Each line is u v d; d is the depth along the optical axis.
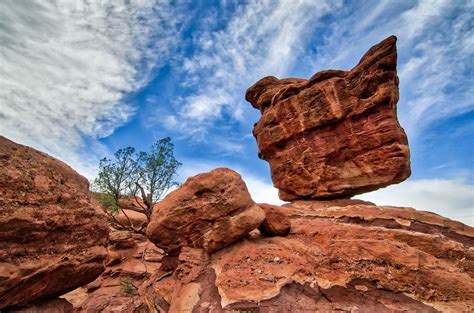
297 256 9.10
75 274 7.11
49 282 6.52
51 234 6.64
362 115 13.45
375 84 13.00
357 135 13.44
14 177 6.04
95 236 8.04
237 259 9.08
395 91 13.32
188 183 11.04
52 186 6.98
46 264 6.25
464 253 8.31
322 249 9.51
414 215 10.23
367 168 12.97
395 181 12.36
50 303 7.06
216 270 8.83
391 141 12.32
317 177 14.55
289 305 6.93
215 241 9.93
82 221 7.57
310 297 7.40
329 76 14.87
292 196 16.17
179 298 7.98
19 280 5.60
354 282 7.87
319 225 11.14
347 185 13.51
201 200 10.49
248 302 6.95
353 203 13.33
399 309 6.84
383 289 7.57
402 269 7.81
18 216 5.74
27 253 5.98
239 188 10.89
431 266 7.89
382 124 12.64
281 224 11.23
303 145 15.33
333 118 14.07
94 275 7.88
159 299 9.42
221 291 7.54
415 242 8.86
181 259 9.71
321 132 14.77
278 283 7.60
